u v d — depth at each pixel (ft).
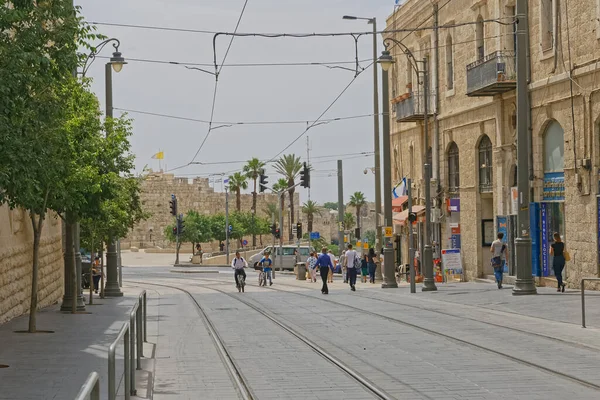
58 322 78.38
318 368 47.57
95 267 138.00
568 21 103.09
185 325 75.25
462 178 141.69
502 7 123.34
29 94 51.55
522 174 95.40
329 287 141.69
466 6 138.10
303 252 246.27
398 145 180.96
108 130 92.27
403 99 162.20
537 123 111.96
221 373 46.39
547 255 111.96
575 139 102.37
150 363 49.49
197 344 60.39
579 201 101.81
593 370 44.06
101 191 85.56
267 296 116.78
